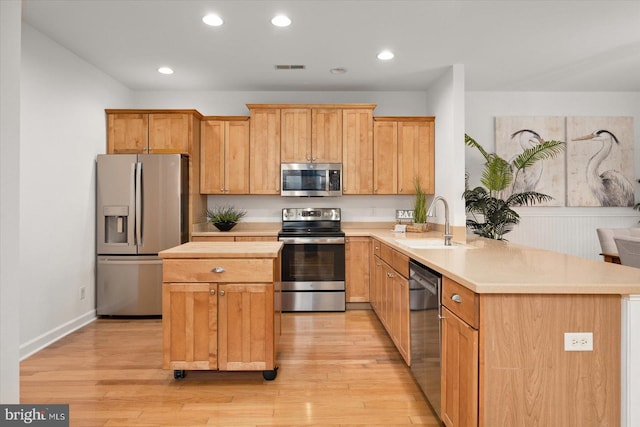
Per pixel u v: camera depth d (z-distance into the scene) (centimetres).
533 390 154
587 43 353
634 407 153
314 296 445
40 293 327
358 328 381
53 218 345
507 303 154
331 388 252
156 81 462
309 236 446
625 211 515
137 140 441
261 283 257
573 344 154
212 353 255
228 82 466
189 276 256
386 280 347
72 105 374
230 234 445
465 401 164
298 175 467
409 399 238
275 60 395
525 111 512
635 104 514
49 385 256
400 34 334
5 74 134
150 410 225
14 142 138
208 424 210
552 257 232
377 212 510
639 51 373
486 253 252
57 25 316
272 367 257
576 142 510
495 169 426
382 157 473
